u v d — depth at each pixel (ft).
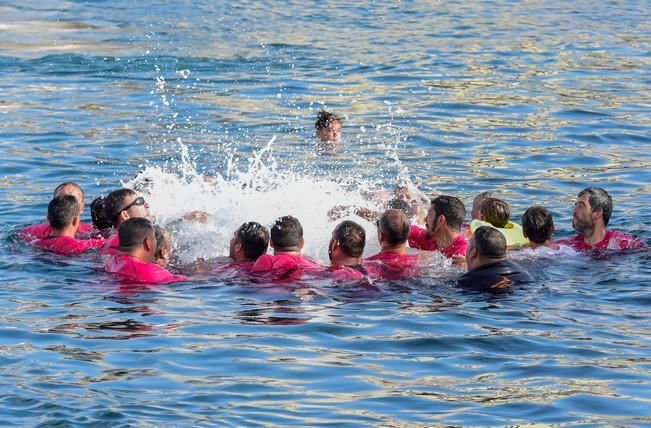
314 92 125.80
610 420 41.11
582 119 111.75
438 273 60.18
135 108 116.06
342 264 60.64
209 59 147.95
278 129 107.04
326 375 45.65
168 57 149.07
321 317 53.31
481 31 176.24
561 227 73.82
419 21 189.88
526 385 44.68
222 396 43.01
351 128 107.55
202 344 49.19
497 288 57.77
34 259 62.90
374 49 157.07
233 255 61.93
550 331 51.52
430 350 48.91
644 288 58.54
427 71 138.92
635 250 65.62
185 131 105.50
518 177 89.25
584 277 60.49
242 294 56.90
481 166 92.84
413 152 97.86
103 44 159.84
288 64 144.25
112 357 47.34
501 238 59.06
